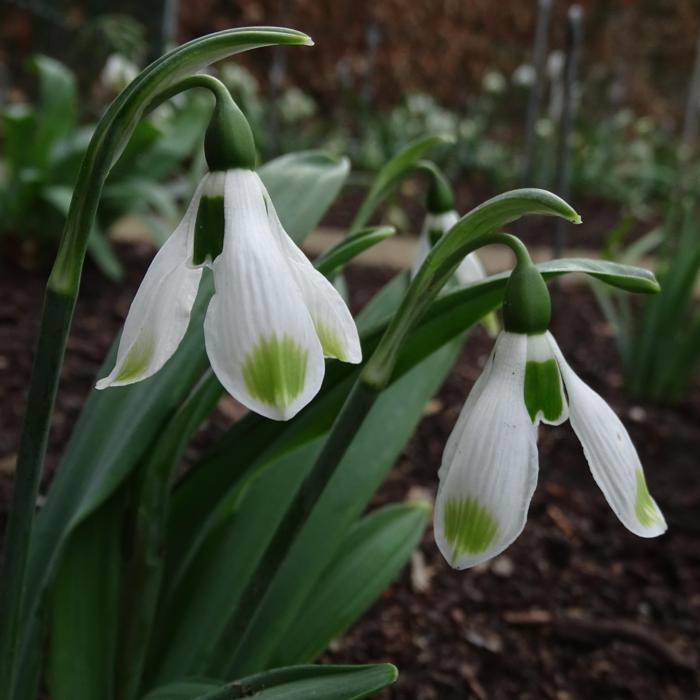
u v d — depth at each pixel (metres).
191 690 0.15
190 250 0.10
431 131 1.15
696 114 1.74
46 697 0.21
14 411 0.33
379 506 0.31
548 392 0.11
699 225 0.45
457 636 0.26
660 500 0.35
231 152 0.10
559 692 0.25
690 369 0.43
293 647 0.18
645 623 0.28
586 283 0.63
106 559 0.16
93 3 0.67
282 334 0.10
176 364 0.16
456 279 0.17
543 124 1.04
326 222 0.80
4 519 0.26
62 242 0.12
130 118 0.11
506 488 0.11
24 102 0.93
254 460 0.17
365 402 0.13
